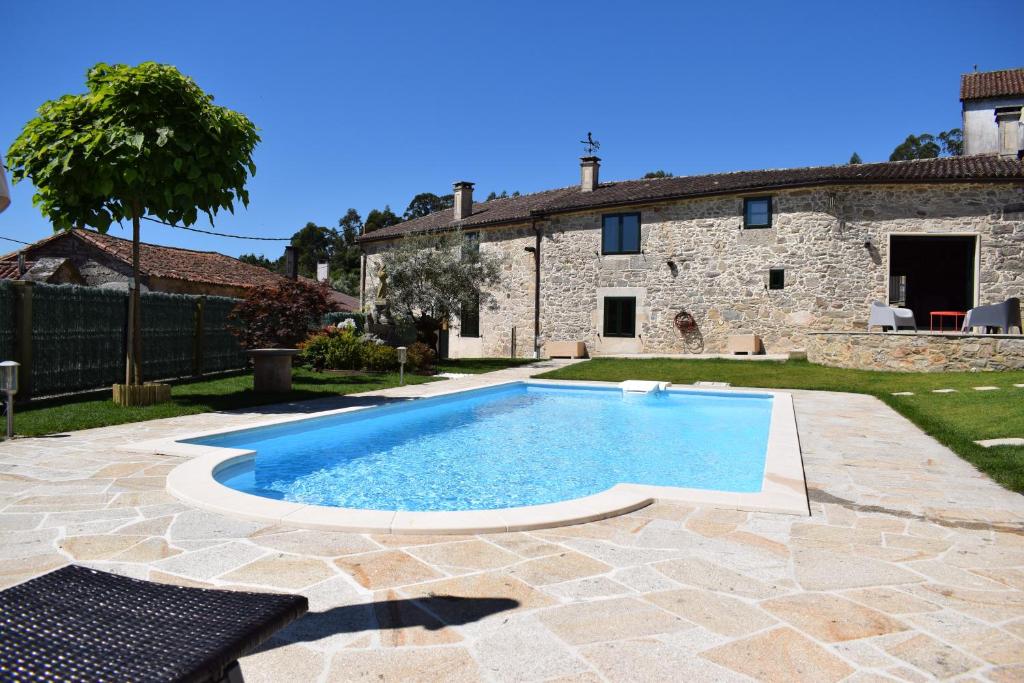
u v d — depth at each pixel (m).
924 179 15.05
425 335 18.14
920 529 3.49
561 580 2.72
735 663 2.05
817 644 2.19
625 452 6.89
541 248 20.58
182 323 11.75
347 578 2.71
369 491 5.18
